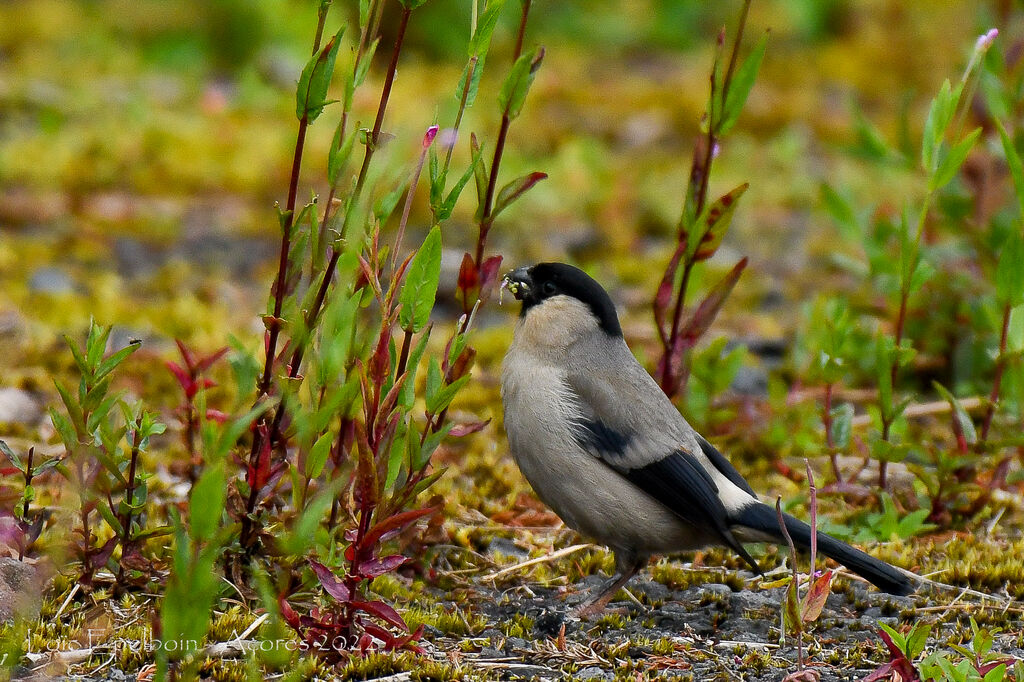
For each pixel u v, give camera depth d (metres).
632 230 17.92
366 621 7.89
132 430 8.17
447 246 17.14
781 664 8.05
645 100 23.05
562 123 21.55
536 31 25.98
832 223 18.48
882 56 25.80
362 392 7.27
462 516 10.25
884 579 8.64
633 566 9.38
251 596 8.17
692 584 9.45
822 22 26.77
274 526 8.12
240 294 15.14
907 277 10.17
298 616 7.35
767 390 13.20
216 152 19.20
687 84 24.03
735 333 14.74
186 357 8.95
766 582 9.48
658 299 10.23
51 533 8.82
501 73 23.50
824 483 11.14
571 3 26.69
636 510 9.14
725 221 9.94
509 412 9.52
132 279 15.38
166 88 21.83
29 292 14.30
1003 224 12.48
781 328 14.93
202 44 23.48
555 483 9.30
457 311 15.45
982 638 7.16
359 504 7.58
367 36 8.32
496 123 20.83
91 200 17.53
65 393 7.82
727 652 8.25
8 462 9.96
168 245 16.59
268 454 7.92
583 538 10.14
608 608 8.98
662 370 10.34
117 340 13.19
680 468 9.07
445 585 9.20
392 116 20.03
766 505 9.20
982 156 14.48
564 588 9.33
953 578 9.45
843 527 9.96
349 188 8.06
